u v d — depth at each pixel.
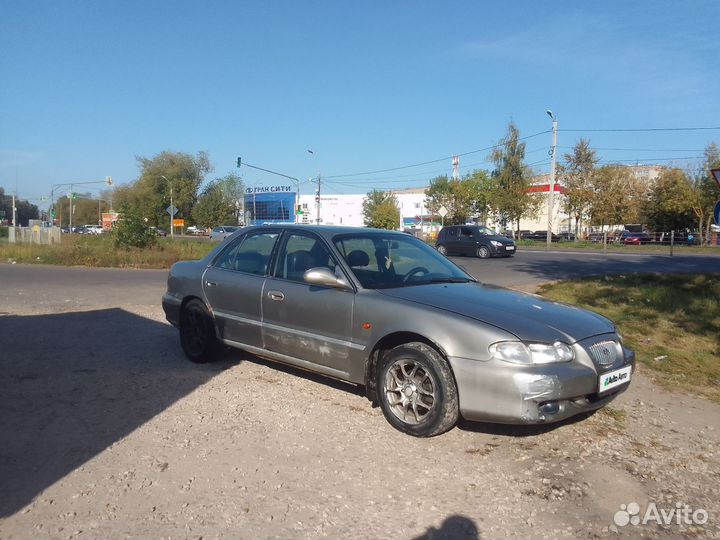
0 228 50.00
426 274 5.34
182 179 79.00
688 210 48.25
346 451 4.07
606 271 17.97
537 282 14.60
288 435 4.33
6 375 5.78
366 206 68.12
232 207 79.38
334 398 5.15
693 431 4.66
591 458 4.06
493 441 4.29
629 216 44.25
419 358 4.22
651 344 7.39
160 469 3.75
